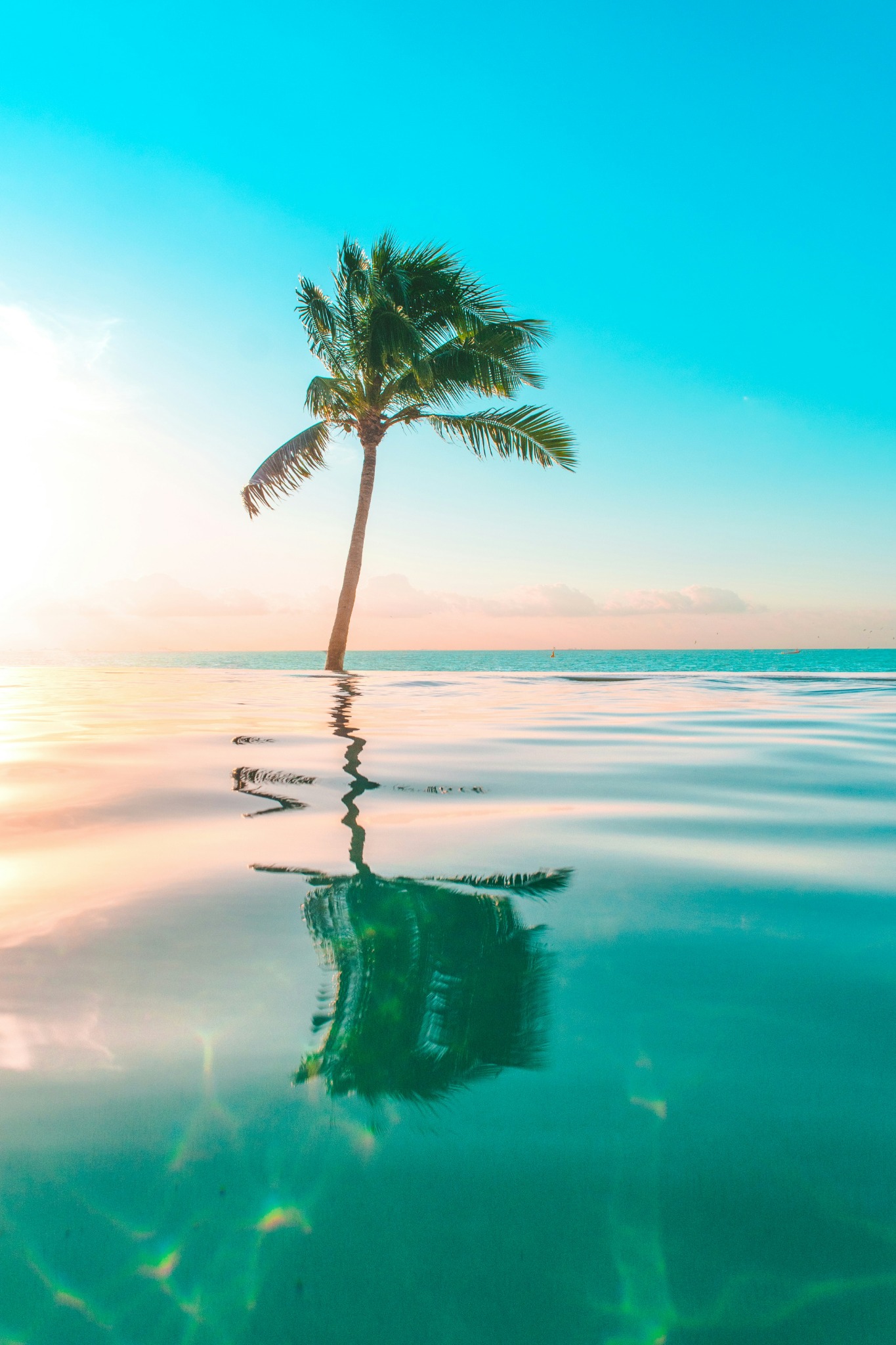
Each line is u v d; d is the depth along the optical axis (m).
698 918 1.42
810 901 1.51
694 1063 0.94
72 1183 0.74
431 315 11.62
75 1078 0.89
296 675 10.61
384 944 1.27
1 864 1.68
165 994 1.08
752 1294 0.64
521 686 9.16
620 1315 0.62
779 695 7.61
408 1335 0.61
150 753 3.28
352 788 2.57
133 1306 0.63
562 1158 0.78
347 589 11.95
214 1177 0.75
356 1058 0.94
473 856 1.79
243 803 2.32
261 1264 0.66
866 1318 0.62
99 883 1.56
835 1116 0.85
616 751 3.52
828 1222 0.71
